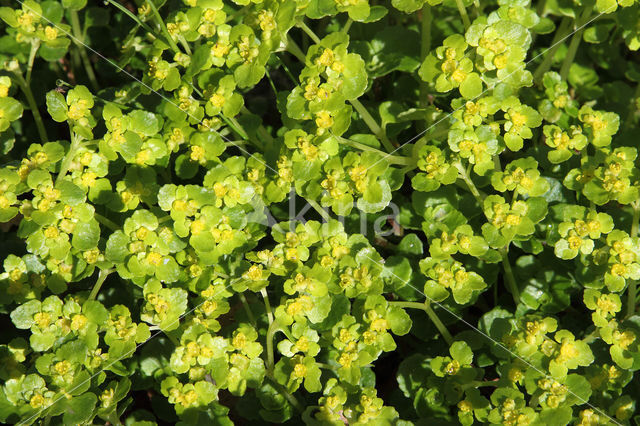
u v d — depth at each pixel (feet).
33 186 1.01
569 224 1.02
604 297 1.01
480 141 1.03
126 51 1.14
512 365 1.01
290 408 1.05
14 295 1.03
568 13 1.13
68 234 1.03
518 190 1.03
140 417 1.06
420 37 1.15
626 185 1.03
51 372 1.00
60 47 1.11
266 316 1.09
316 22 1.24
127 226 1.02
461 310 1.11
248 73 1.04
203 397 1.01
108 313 1.01
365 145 1.08
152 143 1.05
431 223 1.07
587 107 1.06
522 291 1.08
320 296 1.02
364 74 1.02
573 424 1.02
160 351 1.08
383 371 1.12
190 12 1.05
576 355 1.00
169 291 1.02
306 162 1.03
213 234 1.03
